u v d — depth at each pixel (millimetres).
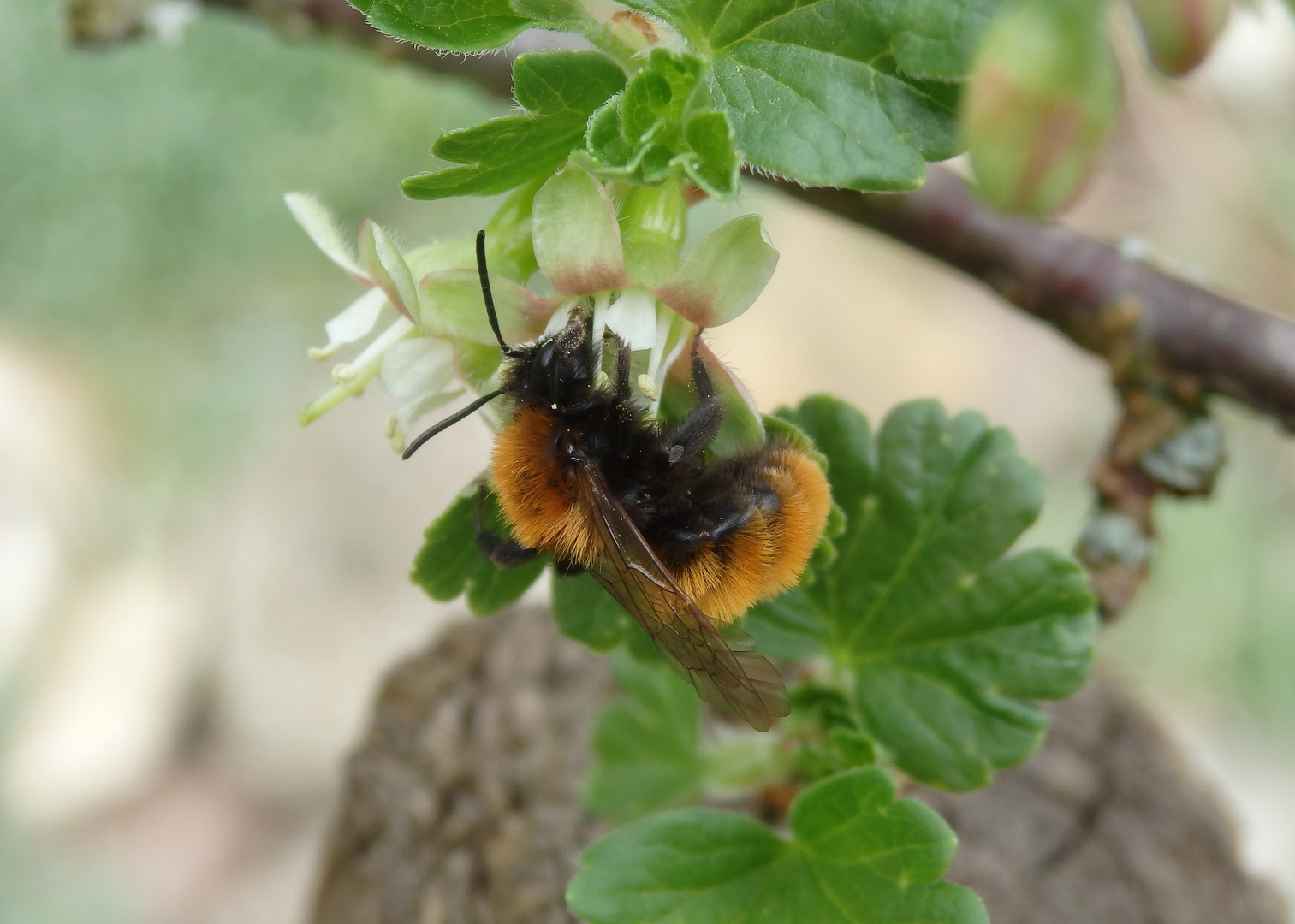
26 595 232
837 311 227
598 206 72
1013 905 88
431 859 89
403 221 228
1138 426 87
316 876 96
